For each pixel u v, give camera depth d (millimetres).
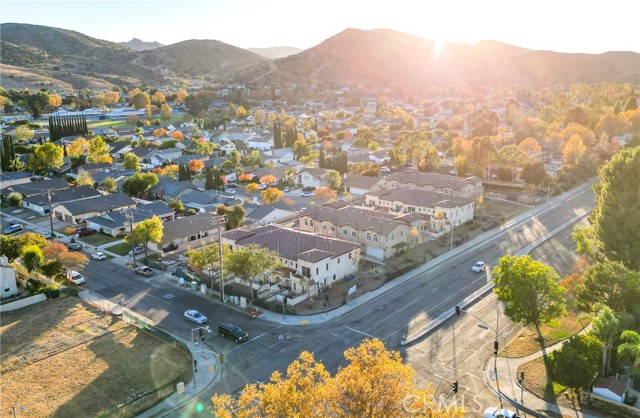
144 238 90875
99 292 78875
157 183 142125
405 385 34375
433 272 86438
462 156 165875
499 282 62750
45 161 163875
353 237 97188
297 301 74000
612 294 59844
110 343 62844
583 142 183250
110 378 55094
